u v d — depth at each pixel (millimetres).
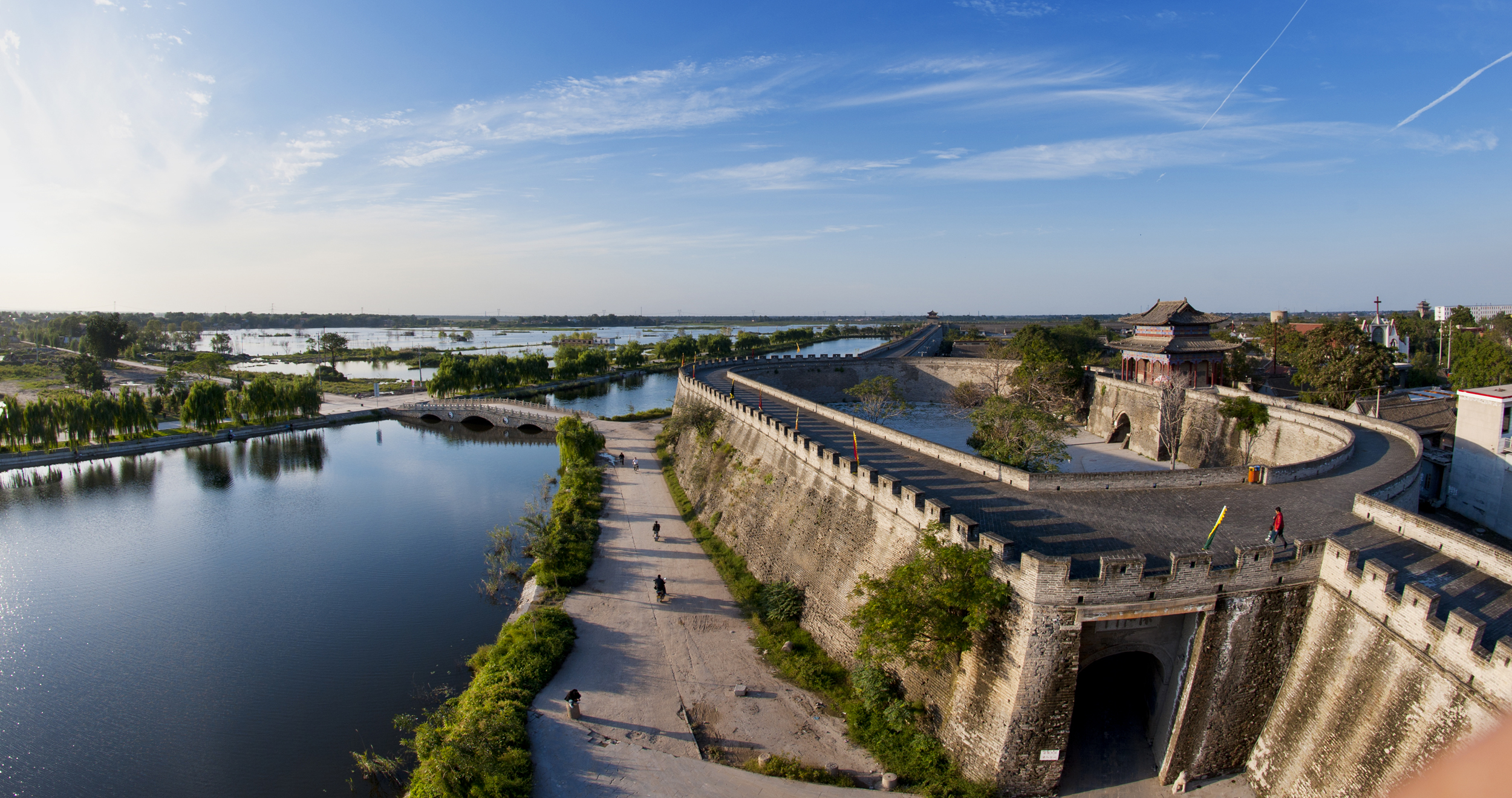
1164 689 36750
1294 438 70812
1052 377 118875
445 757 35625
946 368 145625
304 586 65688
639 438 121188
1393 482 46406
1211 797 35031
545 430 139375
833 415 81750
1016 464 72125
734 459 78688
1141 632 35812
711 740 40344
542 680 45656
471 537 77688
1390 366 95438
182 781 40938
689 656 49000
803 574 55781
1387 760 29547
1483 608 31562
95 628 58156
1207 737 35438
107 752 43188
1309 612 35625
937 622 36188
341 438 134875
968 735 36781
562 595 57875
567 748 39375
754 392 110125
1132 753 37438
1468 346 122688
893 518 46906
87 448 118000
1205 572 34125
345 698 48375
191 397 128750
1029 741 34594
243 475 107062
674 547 69125
